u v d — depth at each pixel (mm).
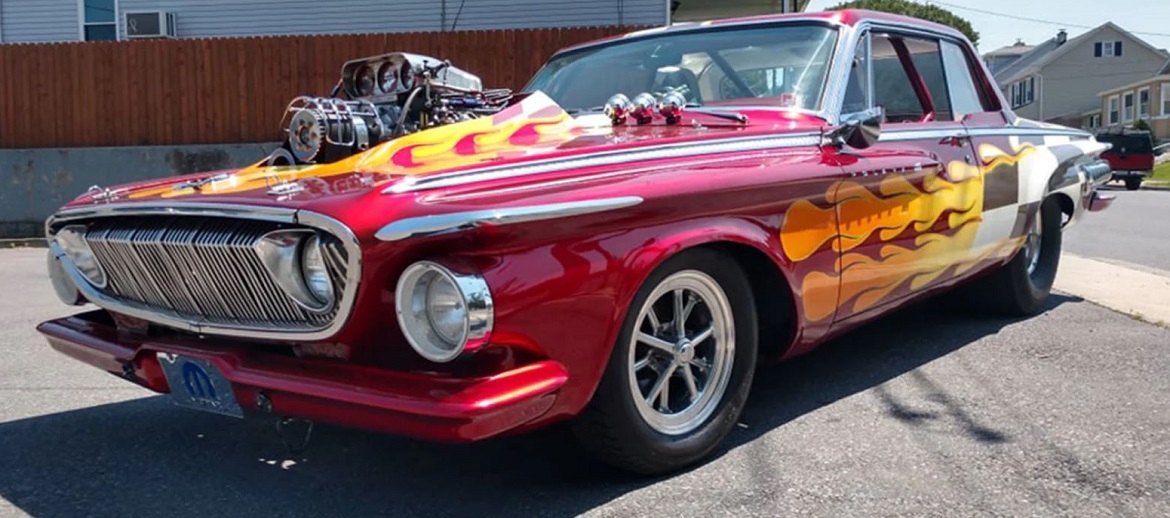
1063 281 7258
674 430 3285
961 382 4430
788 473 3324
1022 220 5219
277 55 12773
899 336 5367
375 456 3584
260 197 2836
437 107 3777
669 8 16312
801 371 4684
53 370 5004
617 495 3156
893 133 4250
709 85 4270
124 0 17266
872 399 4191
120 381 4777
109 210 3250
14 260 10406
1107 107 57062
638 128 3723
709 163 3283
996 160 4926
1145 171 28922
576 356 2805
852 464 3402
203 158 12844
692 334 3363
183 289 3094
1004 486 3191
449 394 2549
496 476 3354
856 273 3848
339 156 3482
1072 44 59062
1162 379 4422
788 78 4117
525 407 2664
